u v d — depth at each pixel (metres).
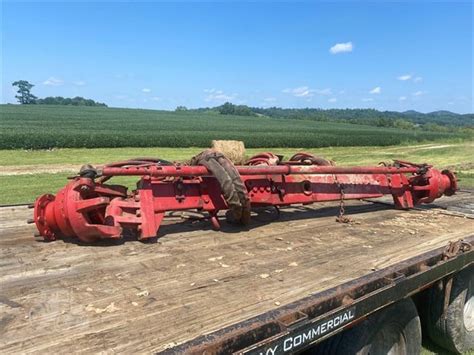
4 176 14.18
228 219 4.12
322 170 4.24
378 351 2.88
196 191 3.74
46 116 62.81
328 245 3.59
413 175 5.27
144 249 3.29
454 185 5.30
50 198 3.42
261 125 68.25
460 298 3.67
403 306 2.95
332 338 2.63
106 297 2.44
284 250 3.40
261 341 1.91
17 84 127.31
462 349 3.87
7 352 1.87
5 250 3.21
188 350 1.70
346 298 2.39
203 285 2.65
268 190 4.10
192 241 3.54
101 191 3.43
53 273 2.78
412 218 4.73
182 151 27.44
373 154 27.89
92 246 3.32
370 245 3.64
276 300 2.47
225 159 3.69
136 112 91.50
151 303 2.38
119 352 1.89
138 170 3.39
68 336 2.01
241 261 3.11
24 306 2.31
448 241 3.85
